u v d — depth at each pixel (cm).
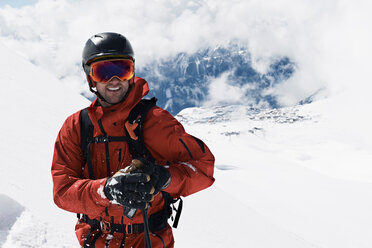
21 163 504
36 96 1189
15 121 797
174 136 172
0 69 1425
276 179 7706
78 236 189
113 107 173
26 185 416
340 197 6419
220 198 981
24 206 327
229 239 647
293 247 871
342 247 3859
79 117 179
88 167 174
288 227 4347
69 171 173
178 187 164
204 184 171
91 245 180
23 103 1033
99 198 154
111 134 172
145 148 173
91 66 165
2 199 310
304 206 5694
